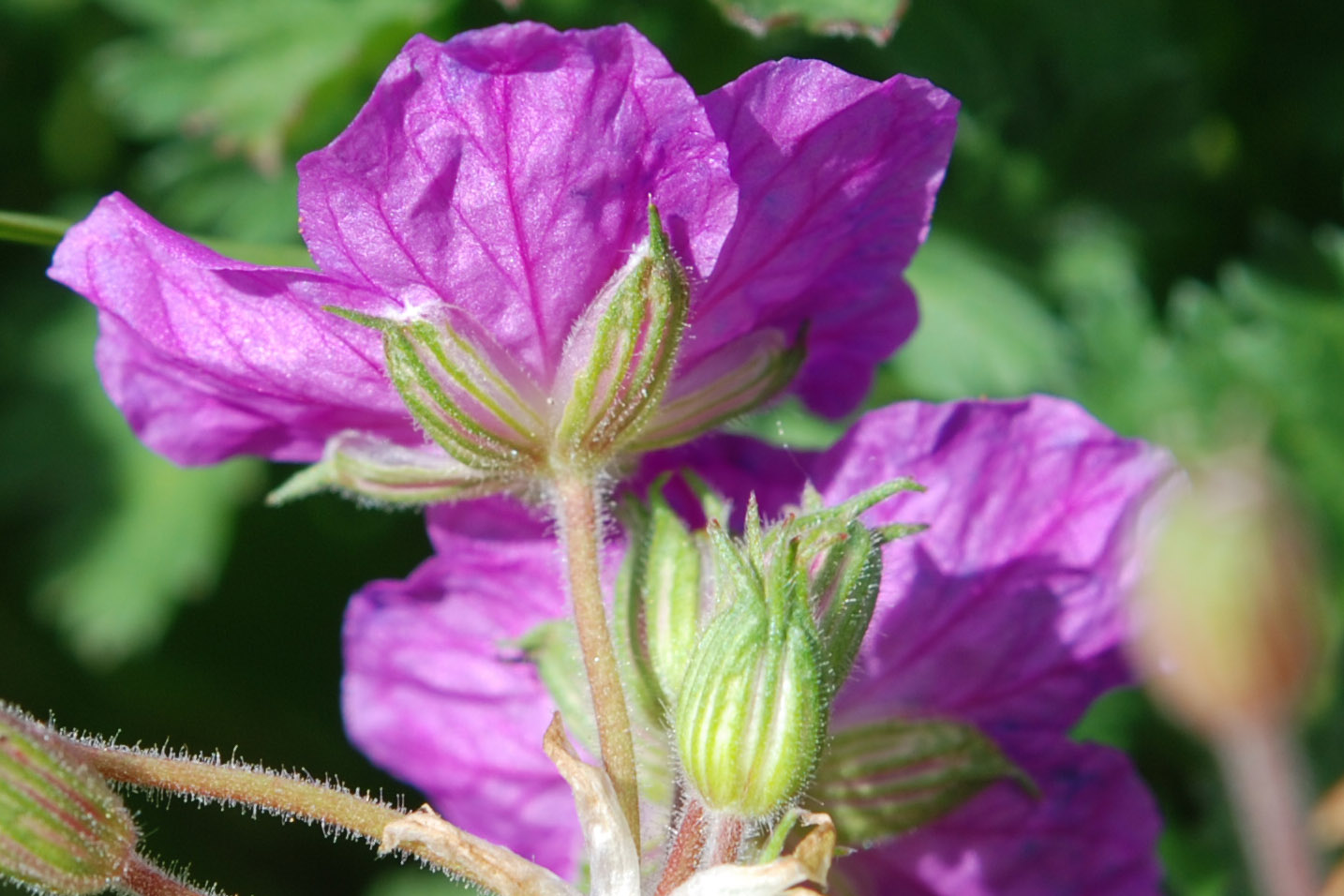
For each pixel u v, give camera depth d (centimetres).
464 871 16
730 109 16
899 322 18
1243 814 12
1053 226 22
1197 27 23
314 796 16
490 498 18
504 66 16
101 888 16
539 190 16
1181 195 22
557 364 17
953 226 22
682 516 18
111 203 17
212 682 27
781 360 18
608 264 17
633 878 16
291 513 27
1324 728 19
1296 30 23
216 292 17
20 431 27
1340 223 23
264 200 24
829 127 17
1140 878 19
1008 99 22
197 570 26
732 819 16
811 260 17
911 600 18
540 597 19
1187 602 11
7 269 27
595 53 16
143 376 18
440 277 17
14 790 16
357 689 19
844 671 17
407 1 22
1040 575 18
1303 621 11
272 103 22
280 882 28
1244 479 11
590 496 17
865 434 18
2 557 27
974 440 18
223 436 18
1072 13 22
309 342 17
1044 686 18
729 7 19
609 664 17
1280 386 21
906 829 18
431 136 16
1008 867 19
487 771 19
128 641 26
